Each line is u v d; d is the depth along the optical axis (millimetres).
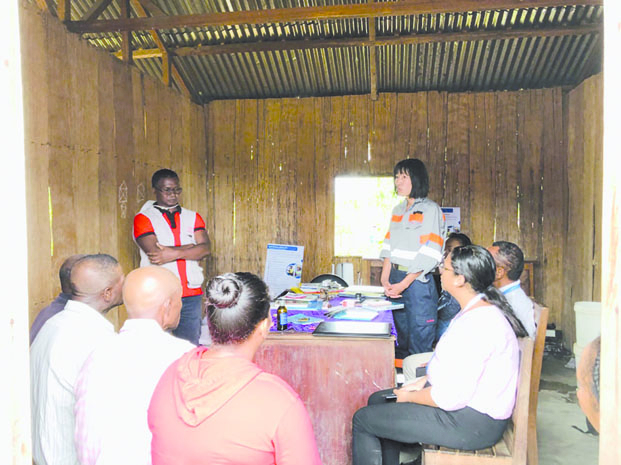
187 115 5512
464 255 1930
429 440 1914
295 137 5879
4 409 717
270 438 1053
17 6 754
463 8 3914
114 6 4582
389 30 4914
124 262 4055
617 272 648
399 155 5676
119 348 1396
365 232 5832
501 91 5539
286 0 4633
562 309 5414
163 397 1127
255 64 5477
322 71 5539
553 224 5453
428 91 5621
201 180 5898
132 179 4219
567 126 5320
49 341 1604
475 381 1829
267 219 5949
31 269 2893
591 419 943
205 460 1046
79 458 1331
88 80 3572
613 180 655
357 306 3045
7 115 729
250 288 1205
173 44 5148
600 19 4582
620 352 641
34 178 2939
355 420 2055
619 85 643
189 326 3646
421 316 3346
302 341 2395
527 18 4660
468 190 5586
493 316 1885
